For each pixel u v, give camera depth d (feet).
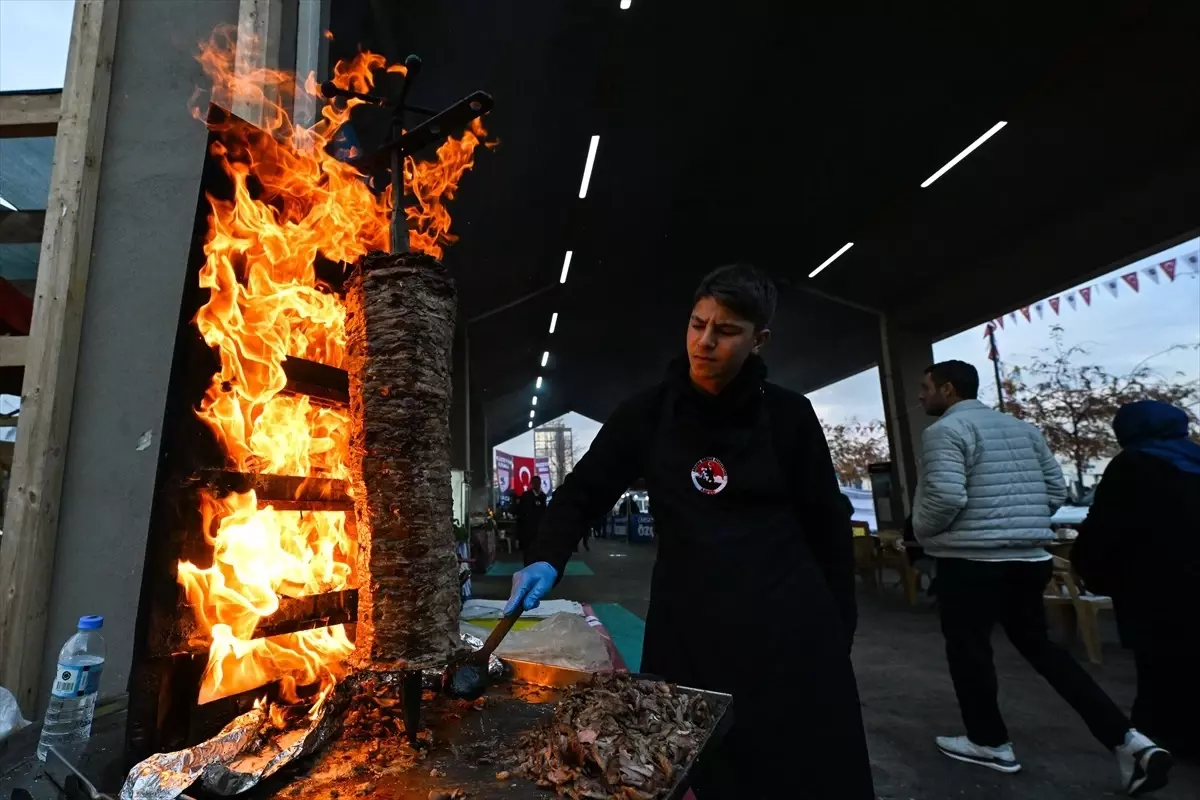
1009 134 24.11
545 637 7.94
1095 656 15.07
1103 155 24.41
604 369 75.31
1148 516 9.82
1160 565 9.72
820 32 20.13
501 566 40.32
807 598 4.54
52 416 7.13
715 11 18.85
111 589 7.06
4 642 6.70
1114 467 10.21
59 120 7.80
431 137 5.39
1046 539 8.74
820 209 31.45
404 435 4.07
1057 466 9.30
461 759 3.25
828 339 50.96
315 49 8.98
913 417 40.91
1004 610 9.08
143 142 8.03
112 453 7.34
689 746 3.04
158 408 7.44
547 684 4.49
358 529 4.24
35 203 13.14
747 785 4.18
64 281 7.41
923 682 13.65
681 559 4.78
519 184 25.88
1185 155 23.13
